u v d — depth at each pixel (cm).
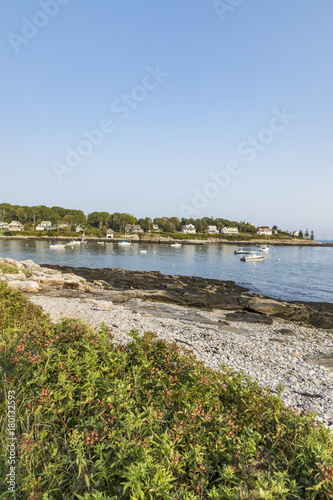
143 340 550
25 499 261
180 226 17638
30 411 364
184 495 239
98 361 487
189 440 314
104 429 320
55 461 293
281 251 11862
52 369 445
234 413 389
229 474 263
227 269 5706
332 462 283
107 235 14738
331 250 13850
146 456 267
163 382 436
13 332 625
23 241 12050
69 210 17475
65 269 4559
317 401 736
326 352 1245
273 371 927
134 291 2577
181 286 3331
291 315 2289
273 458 311
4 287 1112
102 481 264
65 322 625
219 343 1161
